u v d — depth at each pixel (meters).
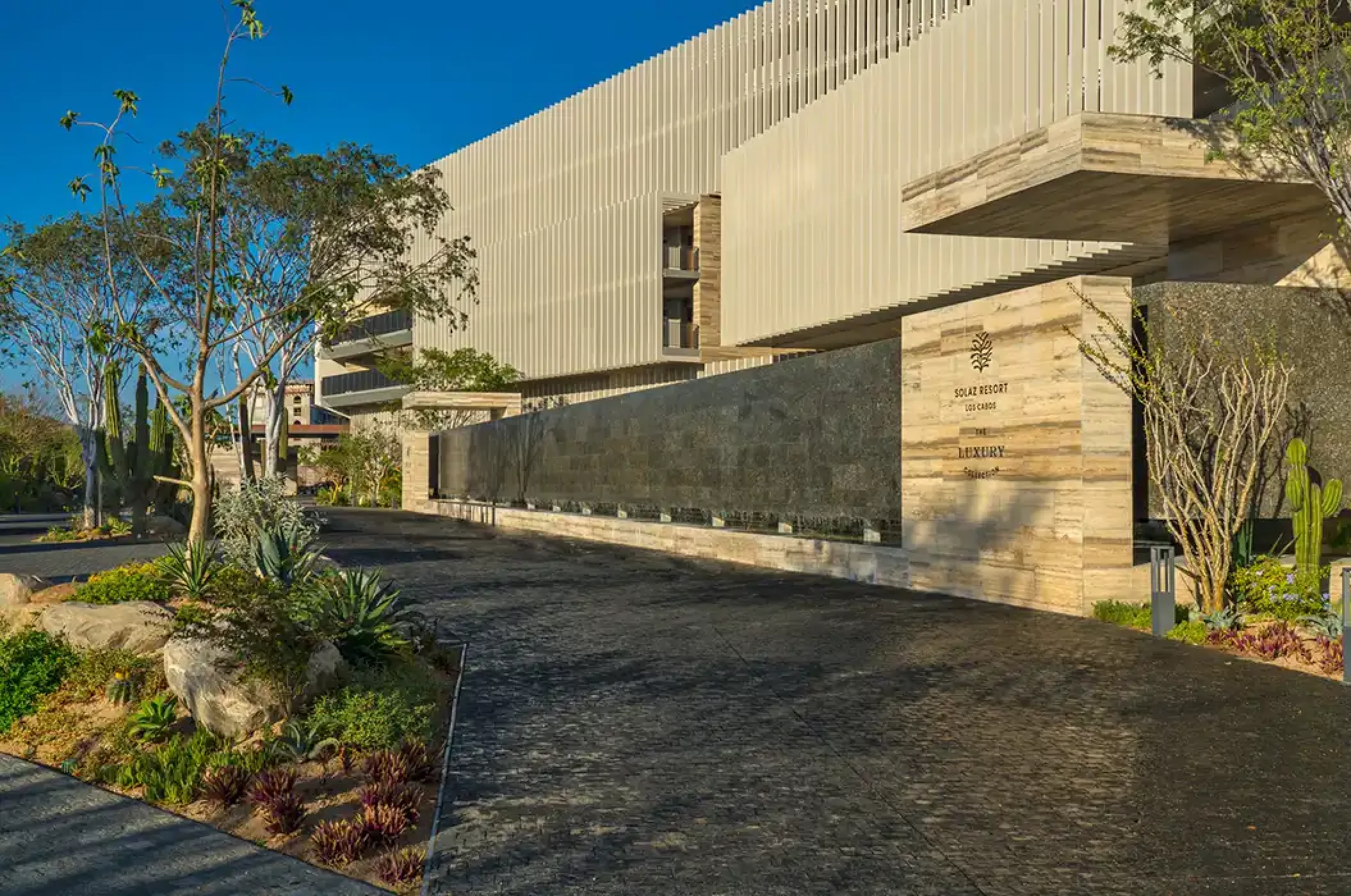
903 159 31.25
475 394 50.59
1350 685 9.82
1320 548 13.66
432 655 11.35
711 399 24.38
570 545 27.78
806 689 9.93
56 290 34.19
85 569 19.48
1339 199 13.89
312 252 30.89
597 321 54.50
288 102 15.97
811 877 5.57
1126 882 5.45
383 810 6.54
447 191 66.75
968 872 5.61
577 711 9.21
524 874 5.69
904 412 17.34
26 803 7.54
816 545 19.62
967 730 8.38
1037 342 14.45
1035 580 14.55
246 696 8.71
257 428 105.94
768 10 47.22
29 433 65.06
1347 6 16.02
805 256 36.94
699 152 50.72
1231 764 7.42
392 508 55.06
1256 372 14.67
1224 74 15.54
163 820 7.06
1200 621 12.27
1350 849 5.86
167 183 16.59
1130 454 13.86
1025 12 26.19
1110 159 14.98
